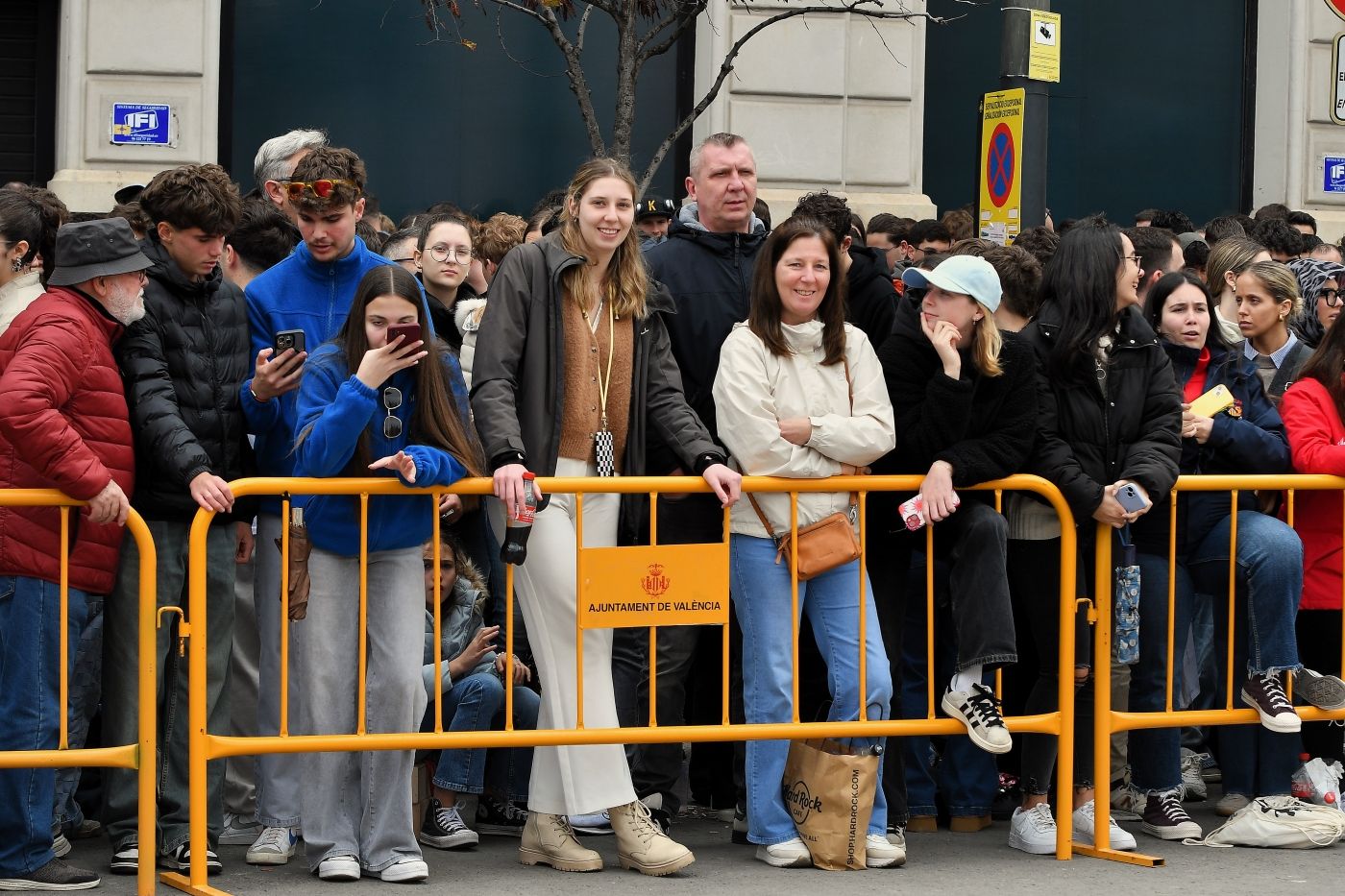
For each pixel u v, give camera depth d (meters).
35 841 5.86
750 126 14.15
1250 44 16.25
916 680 7.13
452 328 7.24
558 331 6.30
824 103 14.25
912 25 14.39
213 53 13.24
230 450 6.30
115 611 6.11
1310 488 6.98
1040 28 9.62
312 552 6.05
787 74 14.15
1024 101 9.59
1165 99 16.14
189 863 6.04
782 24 14.08
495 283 6.34
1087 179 16.06
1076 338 6.65
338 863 6.06
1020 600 6.89
